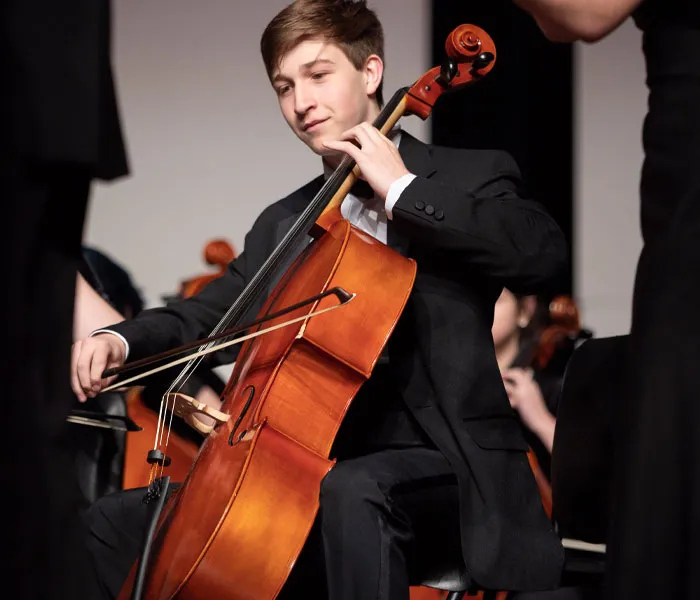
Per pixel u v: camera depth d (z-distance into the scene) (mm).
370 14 5430
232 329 4695
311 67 5156
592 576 5133
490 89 11734
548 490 6922
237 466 4359
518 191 5227
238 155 11438
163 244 11414
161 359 5055
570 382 4859
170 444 6574
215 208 11438
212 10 11406
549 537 4656
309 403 4621
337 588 4172
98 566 5012
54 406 2871
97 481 6078
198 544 4223
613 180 11859
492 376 4828
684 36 3318
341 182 5117
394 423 4926
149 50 11391
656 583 3066
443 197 4715
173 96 11406
